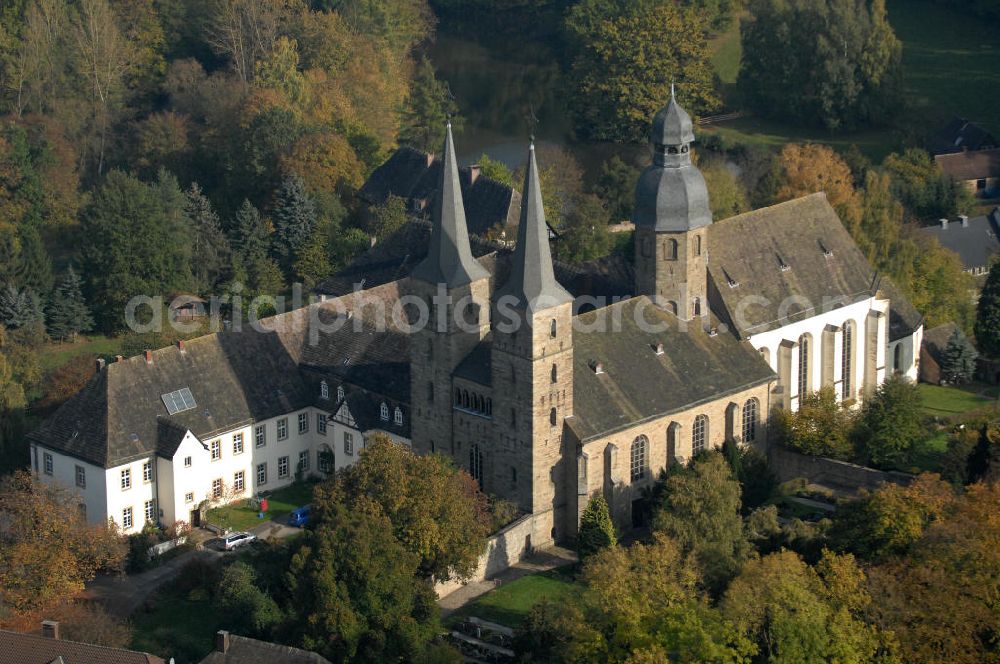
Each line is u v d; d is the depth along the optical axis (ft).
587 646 639.35
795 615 633.61
